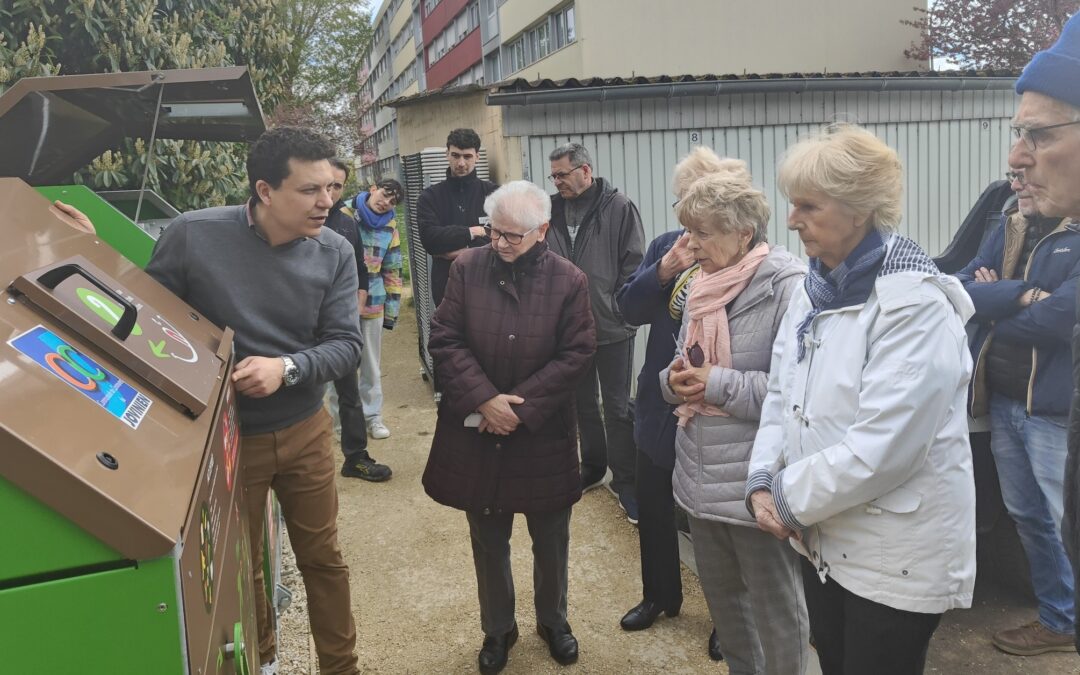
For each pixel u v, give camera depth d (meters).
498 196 2.48
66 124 2.33
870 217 1.63
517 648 2.87
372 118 55.84
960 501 1.57
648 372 2.70
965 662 2.73
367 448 5.00
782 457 1.85
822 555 1.70
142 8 3.63
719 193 2.13
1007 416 2.68
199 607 1.15
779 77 6.03
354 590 3.33
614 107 5.69
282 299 2.19
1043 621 2.74
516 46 23.89
